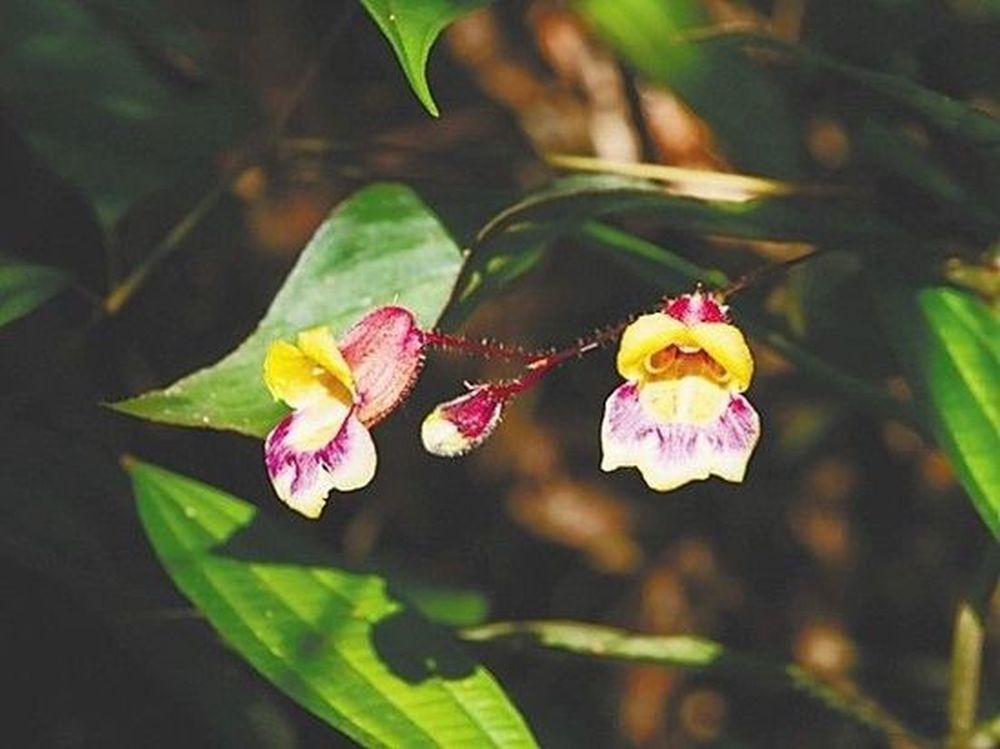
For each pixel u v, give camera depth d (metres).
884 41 0.52
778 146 0.52
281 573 0.47
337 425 0.44
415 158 0.66
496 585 0.71
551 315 0.70
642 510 0.72
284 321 0.47
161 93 0.53
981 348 0.47
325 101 0.66
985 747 0.51
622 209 0.47
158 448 0.61
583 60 0.66
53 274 0.49
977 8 0.52
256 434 0.46
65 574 0.51
